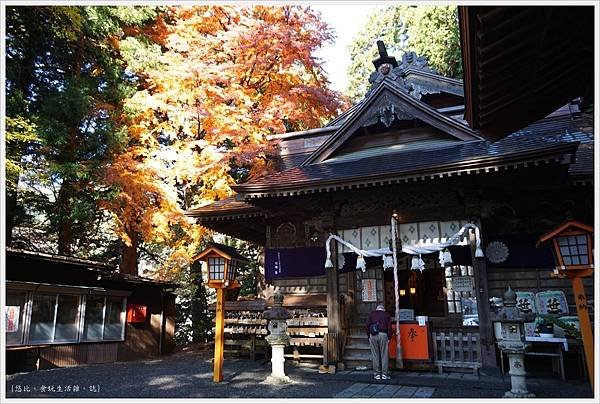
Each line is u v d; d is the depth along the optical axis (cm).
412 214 901
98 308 1063
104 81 1314
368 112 961
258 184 892
